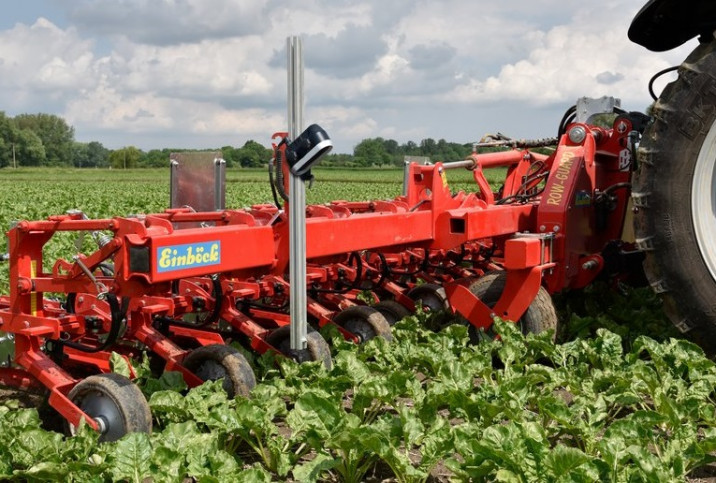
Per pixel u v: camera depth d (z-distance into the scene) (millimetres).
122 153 115938
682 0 4371
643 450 2809
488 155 6121
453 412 3561
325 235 4023
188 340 4738
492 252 6973
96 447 3150
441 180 5027
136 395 3432
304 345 3572
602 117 6520
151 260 3287
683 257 4066
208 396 3607
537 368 4082
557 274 5125
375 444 2918
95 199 24031
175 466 2879
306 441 3262
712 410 3570
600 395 3676
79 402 3537
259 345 4578
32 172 90688
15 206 19703
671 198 4051
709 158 3990
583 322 5230
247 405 3287
